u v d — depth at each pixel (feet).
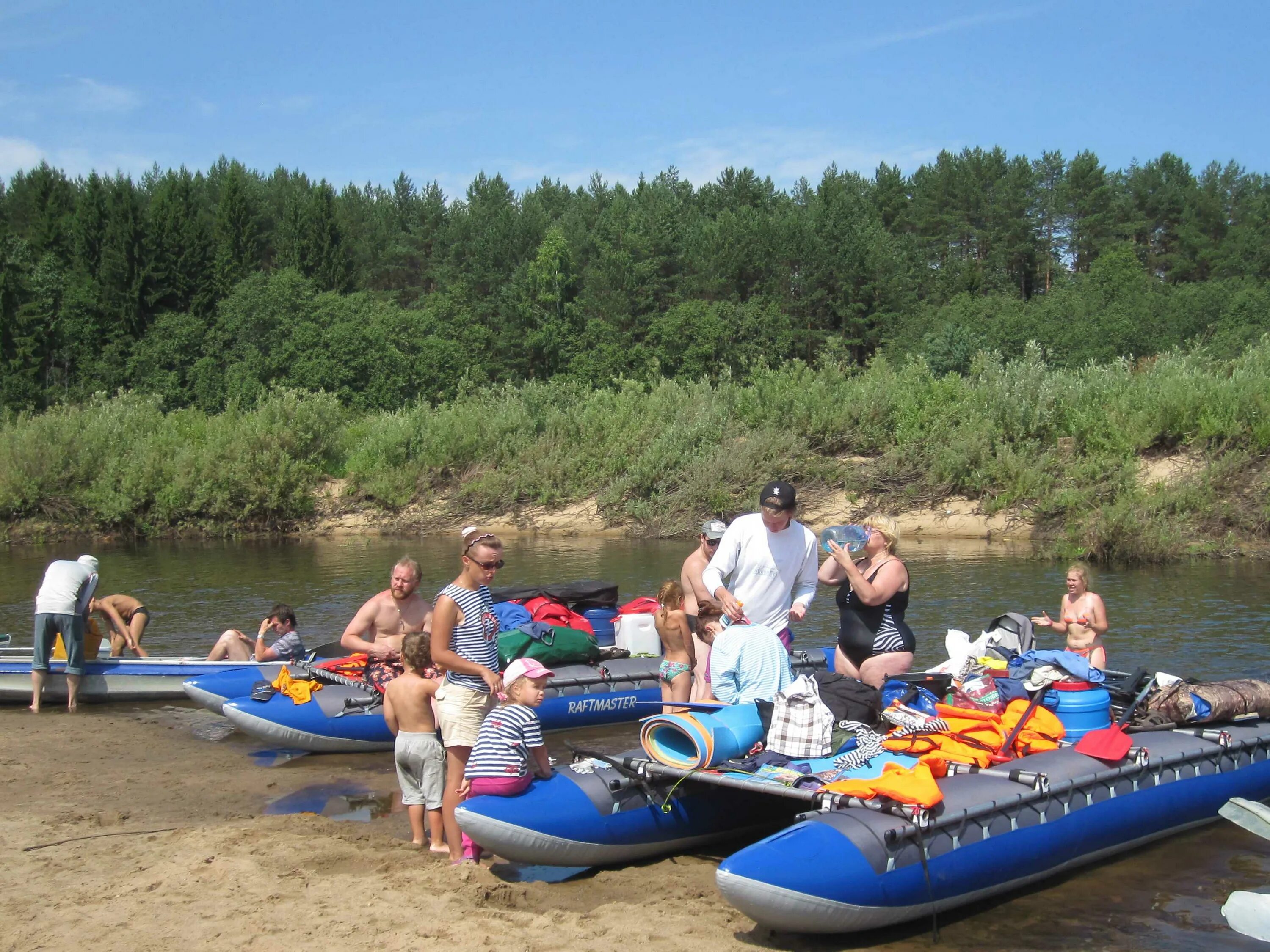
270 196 312.29
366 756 28.78
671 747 21.49
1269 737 23.53
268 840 21.34
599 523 88.12
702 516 85.15
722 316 207.92
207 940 16.72
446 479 97.81
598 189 359.25
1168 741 22.24
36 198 274.57
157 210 224.12
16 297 194.59
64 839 21.59
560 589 33.60
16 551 82.53
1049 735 21.62
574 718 30.45
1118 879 20.33
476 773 19.81
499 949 16.52
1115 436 76.89
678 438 91.20
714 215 312.09
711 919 18.20
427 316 204.23
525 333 218.38
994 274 266.16
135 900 18.25
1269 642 39.99
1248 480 71.36
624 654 32.91
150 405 108.37
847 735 20.85
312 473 96.73
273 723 27.94
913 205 298.35
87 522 92.07
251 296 191.93
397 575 29.22
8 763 27.58
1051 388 82.89
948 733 21.06
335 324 178.19
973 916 18.74
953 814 18.17
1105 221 274.16
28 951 16.29
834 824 17.56
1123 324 162.30
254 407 165.07
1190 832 22.52
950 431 83.10
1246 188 294.25
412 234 298.15
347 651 33.96
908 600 25.41
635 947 16.79
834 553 24.73
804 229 233.96
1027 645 26.66
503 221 259.60
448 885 19.19
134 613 37.55
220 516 92.84
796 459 88.43
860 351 228.22
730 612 23.24
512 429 99.50
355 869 20.04
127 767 27.43
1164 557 63.31
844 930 17.20
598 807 20.24
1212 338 153.07
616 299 219.41
